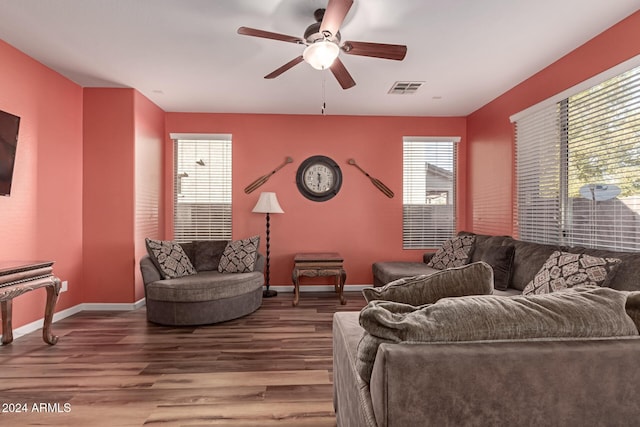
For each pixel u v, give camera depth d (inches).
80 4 89.4
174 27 100.6
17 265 97.7
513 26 99.5
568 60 116.3
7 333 111.7
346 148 192.1
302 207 190.7
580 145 111.7
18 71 115.9
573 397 35.7
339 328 65.8
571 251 101.7
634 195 93.0
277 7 90.4
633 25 93.0
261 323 135.0
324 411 74.7
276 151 189.9
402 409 34.4
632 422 36.1
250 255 157.8
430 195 195.6
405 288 48.7
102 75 136.8
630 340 37.6
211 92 156.3
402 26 99.6
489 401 34.9
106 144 150.7
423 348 35.7
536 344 36.5
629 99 94.0
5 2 88.4
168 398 79.7
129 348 109.3
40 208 126.6
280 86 148.4
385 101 169.0
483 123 175.6
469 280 47.1
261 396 80.7
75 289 146.1
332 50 85.4
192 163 189.5
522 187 142.9
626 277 80.9
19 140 116.9
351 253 192.5
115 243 151.3
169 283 131.3
